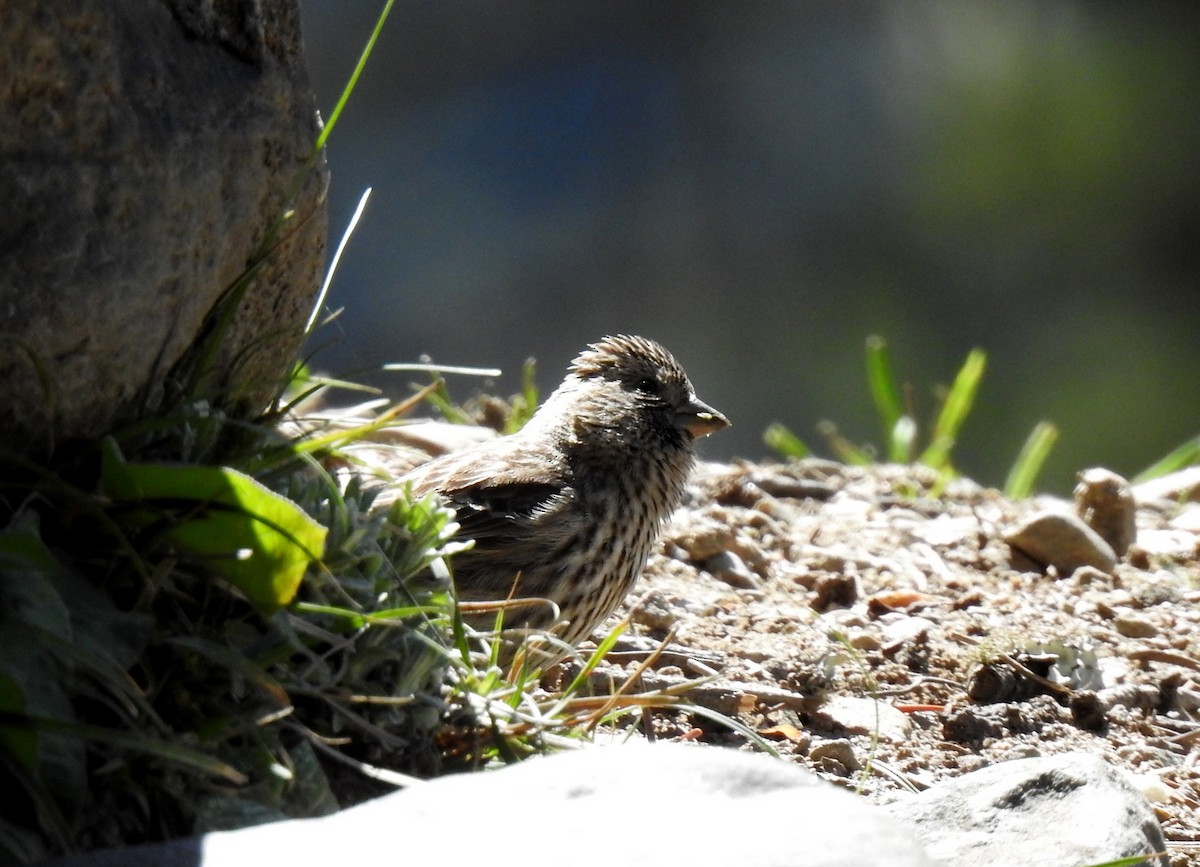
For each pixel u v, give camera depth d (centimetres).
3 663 478
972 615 1034
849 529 1212
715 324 4356
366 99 4528
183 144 573
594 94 4628
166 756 498
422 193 4444
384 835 456
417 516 644
